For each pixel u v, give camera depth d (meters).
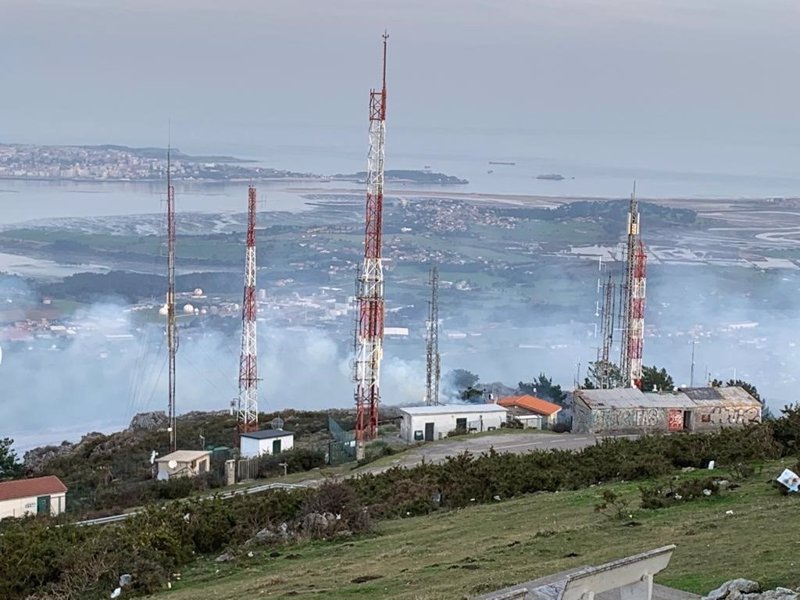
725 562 34.91
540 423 110.62
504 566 39.66
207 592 42.91
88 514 72.75
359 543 51.16
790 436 71.06
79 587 46.19
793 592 28.34
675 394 103.81
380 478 68.19
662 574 33.59
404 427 104.94
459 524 53.25
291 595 38.91
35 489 77.00
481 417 105.56
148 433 119.75
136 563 48.03
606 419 99.25
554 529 46.94
